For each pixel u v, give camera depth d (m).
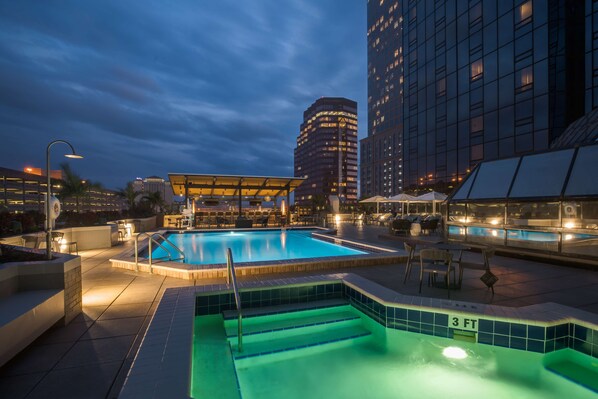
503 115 19.73
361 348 4.07
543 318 3.60
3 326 2.69
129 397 1.94
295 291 5.15
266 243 13.77
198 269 6.21
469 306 4.01
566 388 3.14
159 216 20.97
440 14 24.98
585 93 16.81
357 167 164.75
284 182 22.30
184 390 2.03
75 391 2.45
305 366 3.63
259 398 3.03
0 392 2.42
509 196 8.65
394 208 52.00
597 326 3.36
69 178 18.84
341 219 28.23
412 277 6.17
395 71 108.94
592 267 6.70
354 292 5.10
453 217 10.58
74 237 9.95
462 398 3.01
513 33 19.09
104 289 5.41
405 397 3.02
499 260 7.96
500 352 3.70
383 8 115.12
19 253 4.27
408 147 28.91
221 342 3.90
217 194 24.73
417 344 4.08
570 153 7.85
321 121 159.25
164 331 3.07
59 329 3.66
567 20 16.86
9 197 90.81
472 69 22.08
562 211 7.30
